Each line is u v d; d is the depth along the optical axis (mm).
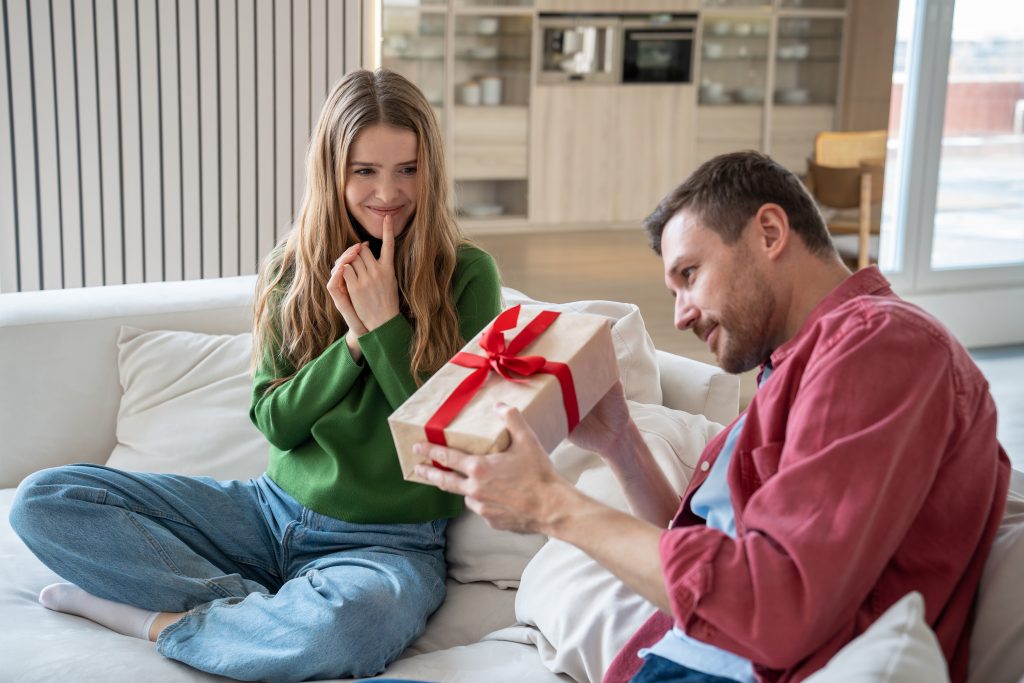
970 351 5199
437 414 1264
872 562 1042
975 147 5414
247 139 3664
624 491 1537
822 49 8008
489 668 1636
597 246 7074
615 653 1513
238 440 2270
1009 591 1154
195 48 3553
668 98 7730
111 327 2436
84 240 3590
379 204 1938
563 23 7430
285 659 1623
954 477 1137
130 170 3580
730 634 1028
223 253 3727
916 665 963
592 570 1656
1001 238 5555
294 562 1918
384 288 1853
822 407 1078
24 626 1742
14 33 3393
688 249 1233
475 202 7699
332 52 3684
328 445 1904
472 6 7273
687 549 1069
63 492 1803
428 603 1826
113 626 1783
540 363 1310
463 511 1991
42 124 3475
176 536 1885
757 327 1229
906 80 5285
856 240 5820
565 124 7574
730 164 1234
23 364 2359
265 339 2037
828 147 6184
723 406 2180
